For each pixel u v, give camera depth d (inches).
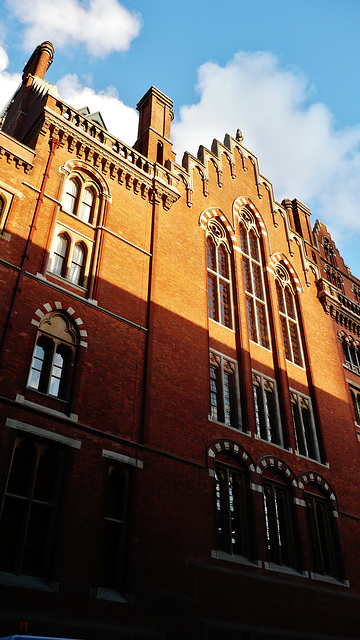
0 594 513.0
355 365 1267.2
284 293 1176.2
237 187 1192.2
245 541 768.3
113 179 915.4
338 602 815.1
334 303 1257.4
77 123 914.7
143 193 951.6
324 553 880.9
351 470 1020.5
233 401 899.4
